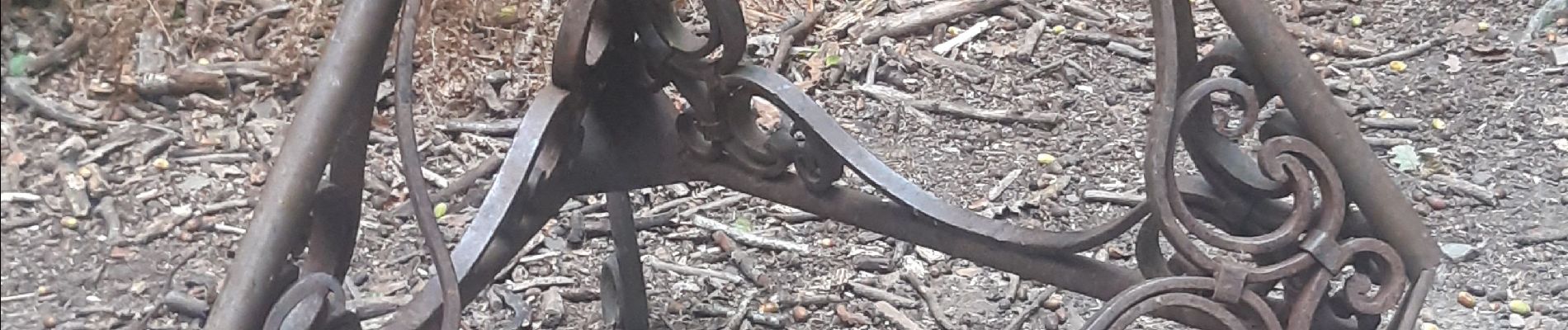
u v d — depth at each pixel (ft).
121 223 5.37
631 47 4.67
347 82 3.95
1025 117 8.90
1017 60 9.65
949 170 8.37
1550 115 8.76
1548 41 9.58
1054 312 6.94
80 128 4.88
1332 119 4.35
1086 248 4.76
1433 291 7.07
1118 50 9.73
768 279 7.17
